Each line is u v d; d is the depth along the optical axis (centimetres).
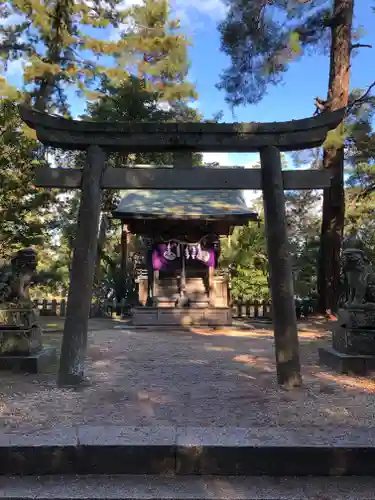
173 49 1828
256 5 1389
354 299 653
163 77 1934
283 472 343
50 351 689
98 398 485
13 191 1288
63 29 1664
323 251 1509
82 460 343
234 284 1808
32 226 1373
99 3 1781
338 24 1422
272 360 747
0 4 1597
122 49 1748
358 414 430
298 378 547
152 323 1365
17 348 629
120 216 1309
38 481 332
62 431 373
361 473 343
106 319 1572
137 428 382
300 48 1355
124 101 1970
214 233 1423
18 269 657
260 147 621
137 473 342
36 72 1559
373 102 1535
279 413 432
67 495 311
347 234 1845
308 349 872
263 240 1828
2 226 1334
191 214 1308
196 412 434
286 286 573
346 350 636
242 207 1398
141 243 1744
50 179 611
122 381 573
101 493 315
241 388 537
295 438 362
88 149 615
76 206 1888
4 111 1257
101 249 1945
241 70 1454
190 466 343
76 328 555
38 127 605
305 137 612
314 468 344
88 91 1772
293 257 1775
